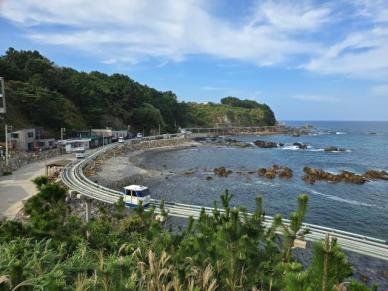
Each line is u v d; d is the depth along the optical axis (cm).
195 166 7381
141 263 767
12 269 573
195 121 18688
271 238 876
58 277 650
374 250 1861
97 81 13125
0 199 3375
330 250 471
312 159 8825
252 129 19450
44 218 1073
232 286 685
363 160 8731
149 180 5697
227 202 1009
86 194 3406
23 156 5816
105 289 592
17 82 8931
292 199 4606
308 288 444
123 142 9262
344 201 4547
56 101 9506
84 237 1159
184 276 723
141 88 15575
